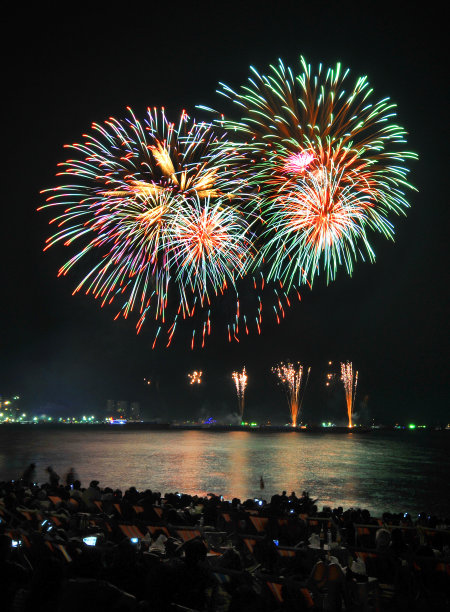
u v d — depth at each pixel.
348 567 11.11
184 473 43.19
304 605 9.20
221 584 8.84
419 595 10.88
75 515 14.69
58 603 5.31
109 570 7.39
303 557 11.49
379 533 12.54
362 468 52.69
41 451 69.25
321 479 41.41
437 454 84.38
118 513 16.94
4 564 6.80
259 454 68.81
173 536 13.34
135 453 66.75
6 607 6.54
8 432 155.75
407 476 45.28
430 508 28.89
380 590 11.11
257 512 16.11
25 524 13.25
